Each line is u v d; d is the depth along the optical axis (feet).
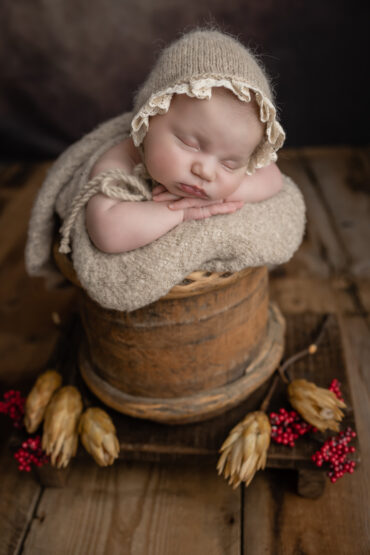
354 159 9.02
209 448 3.98
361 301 6.02
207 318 3.72
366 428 4.59
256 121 3.07
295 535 3.89
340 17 8.36
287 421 4.04
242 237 3.38
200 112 2.97
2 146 9.52
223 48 3.04
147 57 8.86
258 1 8.29
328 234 7.14
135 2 8.43
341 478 4.26
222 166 3.18
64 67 8.93
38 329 5.92
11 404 4.36
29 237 3.98
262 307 4.18
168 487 4.26
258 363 4.30
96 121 9.40
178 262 3.29
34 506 4.20
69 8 8.48
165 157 3.13
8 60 8.84
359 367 5.17
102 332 3.94
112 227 3.28
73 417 4.05
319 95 9.05
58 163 3.91
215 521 4.00
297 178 8.52
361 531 3.89
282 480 4.25
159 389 4.04
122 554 3.84
